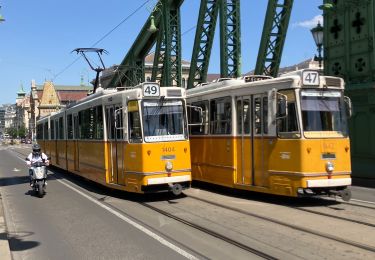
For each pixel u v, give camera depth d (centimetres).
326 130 1223
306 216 1068
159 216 1138
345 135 1246
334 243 821
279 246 809
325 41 2289
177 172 1385
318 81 1222
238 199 1361
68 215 1205
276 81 1256
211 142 1541
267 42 2423
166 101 1406
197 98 1644
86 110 1809
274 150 1252
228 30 2703
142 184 1348
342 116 1257
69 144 2195
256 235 896
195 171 1650
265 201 1303
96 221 1104
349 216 1055
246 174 1365
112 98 1512
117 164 1492
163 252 801
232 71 2698
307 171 1178
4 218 1193
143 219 1105
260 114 1305
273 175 1254
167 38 3528
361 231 904
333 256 741
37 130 3756
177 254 784
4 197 1631
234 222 1026
